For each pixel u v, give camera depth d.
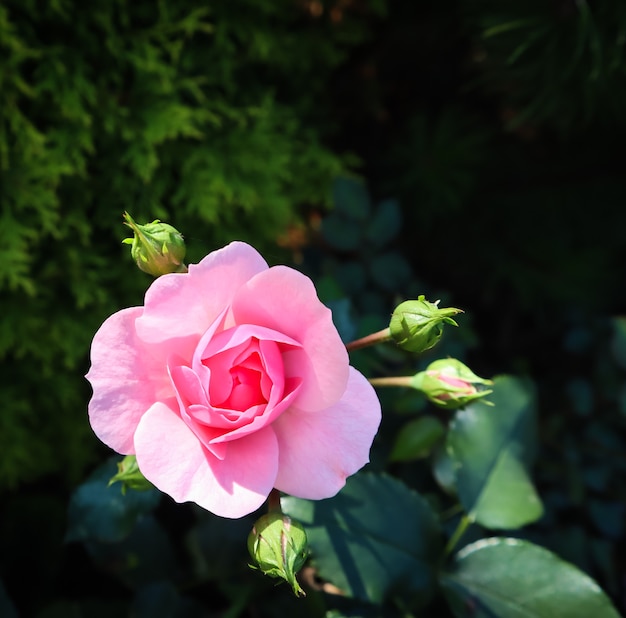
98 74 0.38
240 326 0.22
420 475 0.38
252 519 0.34
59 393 0.40
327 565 0.28
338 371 0.22
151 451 0.21
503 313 0.56
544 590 0.29
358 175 0.53
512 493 0.31
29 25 0.36
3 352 0.38
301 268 0.41
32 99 0.37
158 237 0.24
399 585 0.29
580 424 0.46
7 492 0.44
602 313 0.53
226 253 0.22
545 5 0.39
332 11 0.45
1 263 0.35
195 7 0.40
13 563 0.41
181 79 0.40
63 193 0.38
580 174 0.52
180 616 0.33
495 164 0.52
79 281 0.39
